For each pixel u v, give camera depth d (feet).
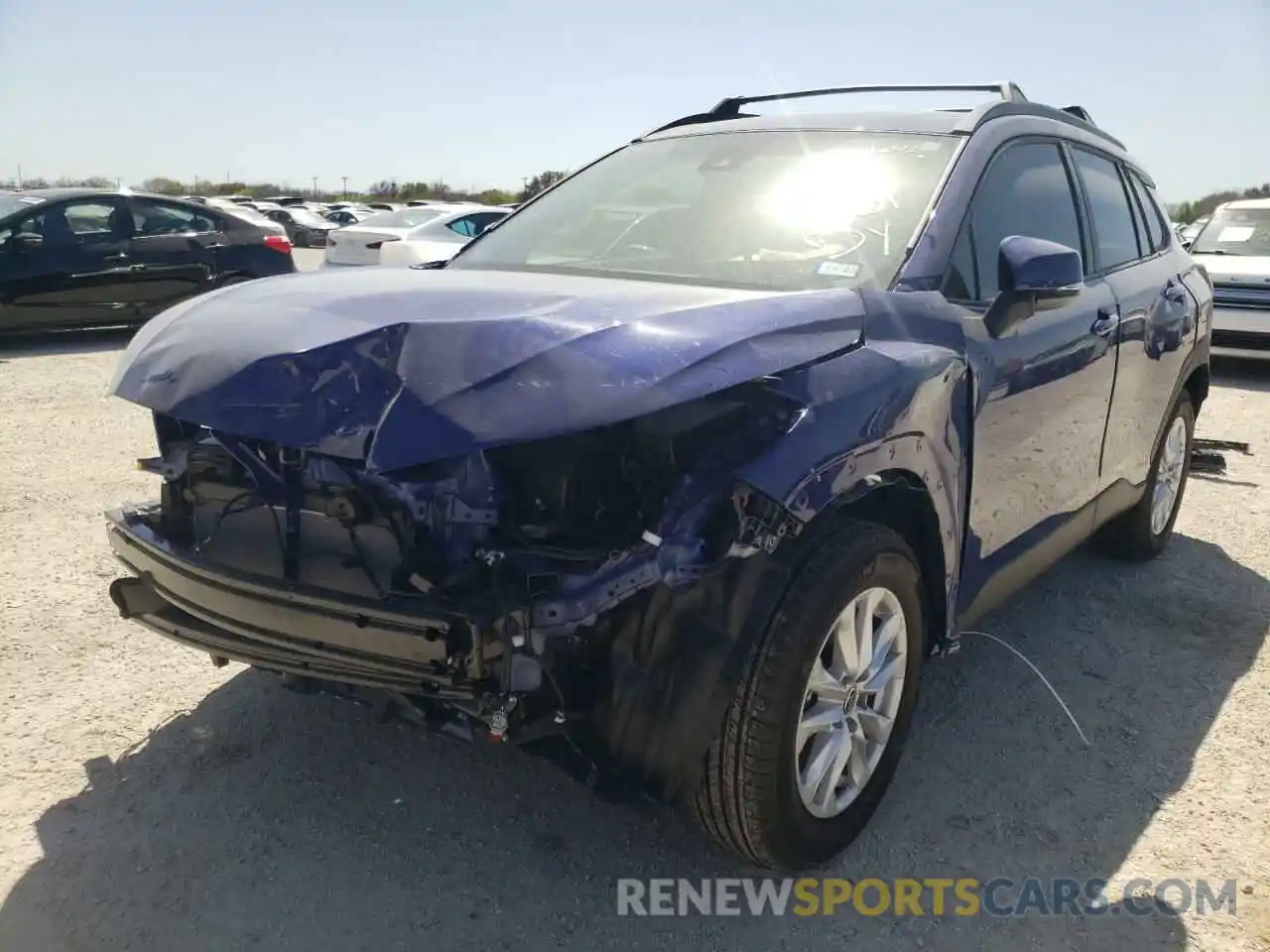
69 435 21.99
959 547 9.80
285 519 7.91
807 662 7.94
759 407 7.63
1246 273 33.30
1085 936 8.21
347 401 7.13
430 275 9.78
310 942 7.86
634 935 8.09
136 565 8.74
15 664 11.77
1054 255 9.52
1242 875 8.96
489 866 8.81
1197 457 20.77
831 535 8.31
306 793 9.68
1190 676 12.67
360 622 7.16
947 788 10.18
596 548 7.45
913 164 10.70
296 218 121.39
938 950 8.05
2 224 32.63
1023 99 12.49
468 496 7.50
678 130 13.05
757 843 8.17
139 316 35.45
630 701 7.38
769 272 9.86
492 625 6.96
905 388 8.41
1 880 8.36
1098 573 16.02
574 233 11.44
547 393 6.86
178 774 9.89
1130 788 10.25
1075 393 11.69
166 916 8.05
